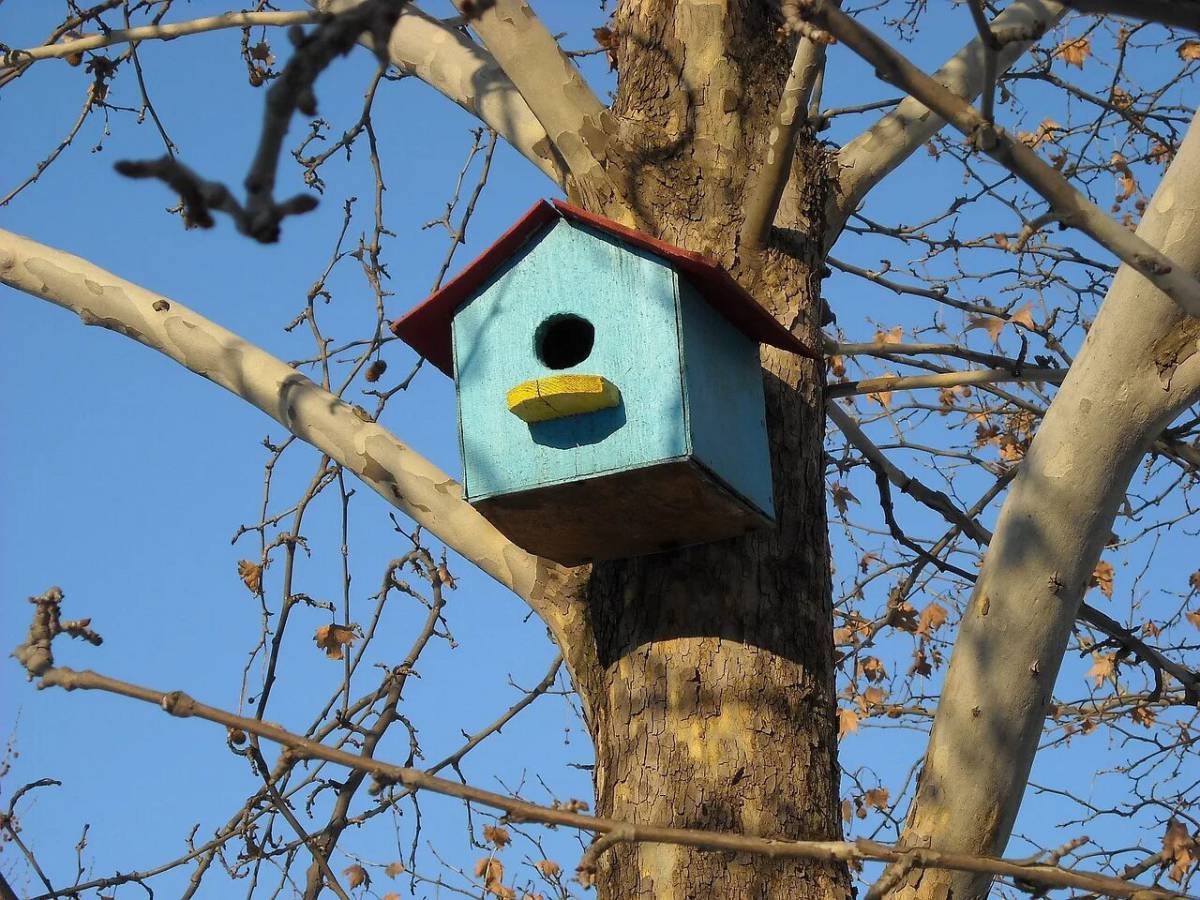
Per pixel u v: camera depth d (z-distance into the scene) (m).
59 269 6.25
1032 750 4.86
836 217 6.07
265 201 2.58
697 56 5.88
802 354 5.64
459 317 5.51
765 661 5.07
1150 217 4.81
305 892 6.51
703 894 4.72
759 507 5.23
